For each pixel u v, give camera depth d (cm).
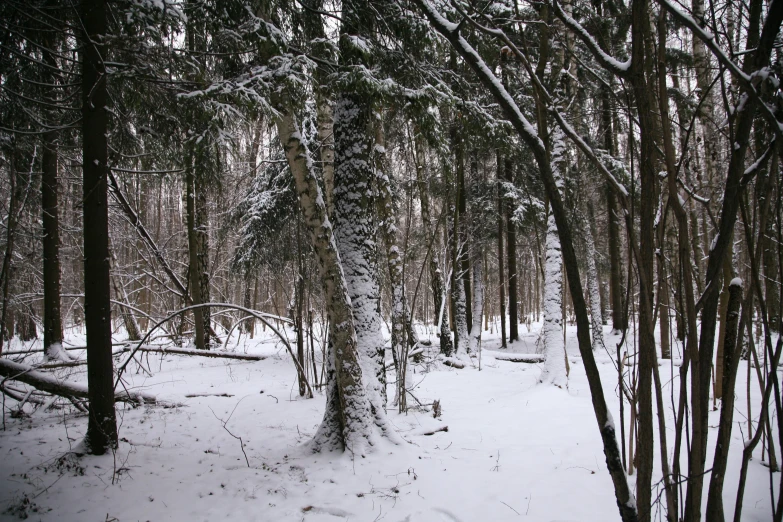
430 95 518
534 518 336
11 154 558
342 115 538
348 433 467
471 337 1252
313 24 568
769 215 154
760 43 113
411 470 426
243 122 474
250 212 1188
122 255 1811
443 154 590
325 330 812
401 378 659
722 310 421
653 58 130
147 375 966
